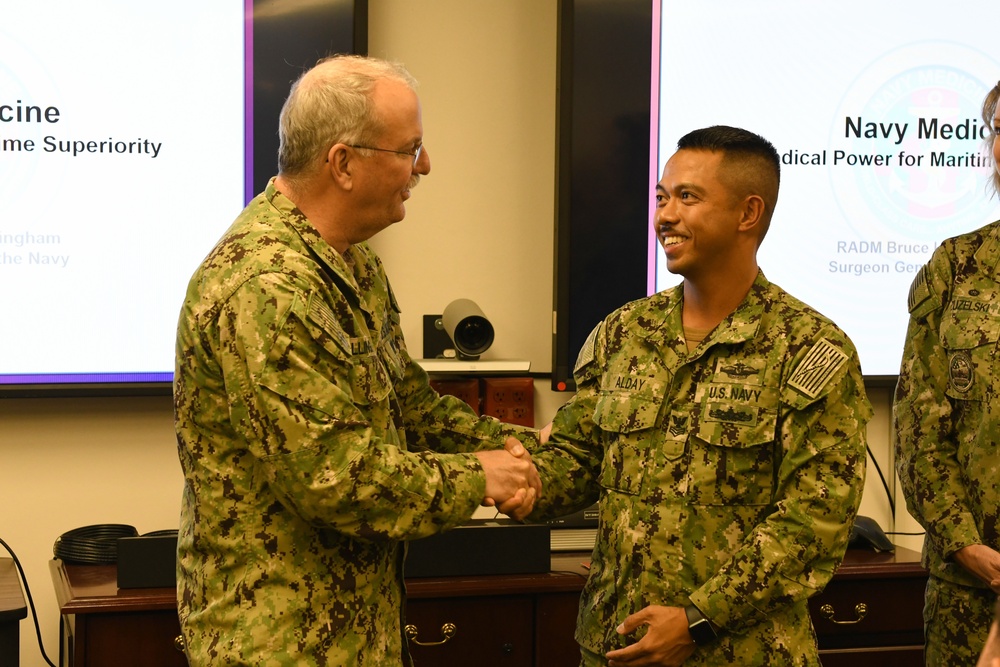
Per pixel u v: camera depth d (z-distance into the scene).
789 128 3.34
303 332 1.75
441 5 3.26
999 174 2.44
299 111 1.87
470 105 3.29
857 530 3.04
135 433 3.07
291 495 1.75
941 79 3.44
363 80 1.86
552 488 2.18
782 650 1.95
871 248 3.41
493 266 3.31
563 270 3.18
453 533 2.68
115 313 3.00
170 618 2.48
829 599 2.84
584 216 3.19
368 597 1.90
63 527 3.03
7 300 2.93
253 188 3.06
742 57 3.29
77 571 2.67
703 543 1.97
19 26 2.92
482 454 1.96
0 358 2.94
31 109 2.93
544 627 2.70
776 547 1.90
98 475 3.05
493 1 3.29
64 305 2.97
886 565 2.85
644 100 3.21
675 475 2.00
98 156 2.97
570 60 3.16
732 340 2.01
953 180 3.46
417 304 3.27
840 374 1.95
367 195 1.89
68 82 2.95
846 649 2.85
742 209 2.03
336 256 1.89
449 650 2.66
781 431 1.96
